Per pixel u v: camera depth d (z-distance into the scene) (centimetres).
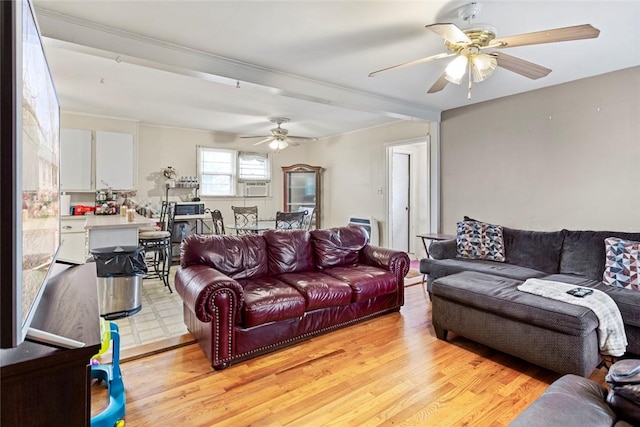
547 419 112
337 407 190
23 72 82
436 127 493
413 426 175
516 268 335
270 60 309
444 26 193
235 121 574
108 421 165
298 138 623
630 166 324
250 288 269
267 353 254
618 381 119
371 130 623
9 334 73
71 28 236
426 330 298
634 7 222
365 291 303
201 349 258
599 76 342
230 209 692
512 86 379
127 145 549
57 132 159
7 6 71
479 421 179
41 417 85
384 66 323
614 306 226
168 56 276
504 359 246
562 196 371
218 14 232
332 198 712
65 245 478
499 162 426
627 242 282
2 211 72
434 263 372
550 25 247
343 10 226
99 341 93
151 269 531
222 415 183
